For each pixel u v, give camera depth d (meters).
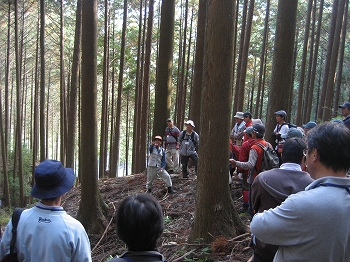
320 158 1.48
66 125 14.95
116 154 14.88
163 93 9.52
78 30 9.97
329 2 17.25
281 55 6.80
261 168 4.12
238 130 6.91
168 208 6.71
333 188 1.43
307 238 1.41
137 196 1.48
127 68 21.00
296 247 1.45
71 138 10.42
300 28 18.64
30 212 1.97
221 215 4.15
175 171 9.21
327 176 1.46
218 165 4.13
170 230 5.60
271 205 2.19
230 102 4.15
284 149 2.34
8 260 1.92
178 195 7.40
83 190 6.62
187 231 5.35
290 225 1.44
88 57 6.28
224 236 4.09
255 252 2.28
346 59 17.78
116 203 7.80
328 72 12.42
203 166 4.19
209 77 4.08
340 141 1.43
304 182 2.19
